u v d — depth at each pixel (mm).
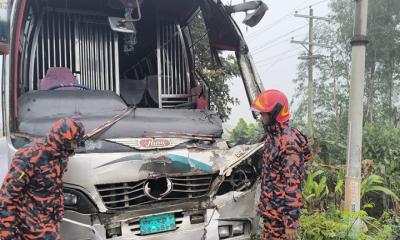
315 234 4320
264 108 3344
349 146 5008
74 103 3873
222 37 4910
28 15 4539
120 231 3252
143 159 3303
